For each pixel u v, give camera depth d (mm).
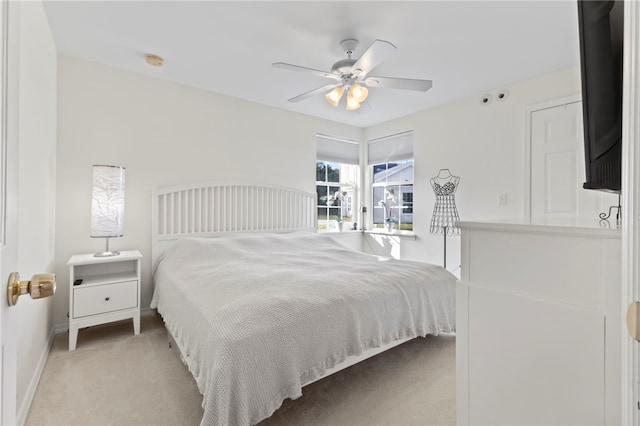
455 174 3492
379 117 4141
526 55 2461
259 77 2932
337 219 4547
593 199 2543
